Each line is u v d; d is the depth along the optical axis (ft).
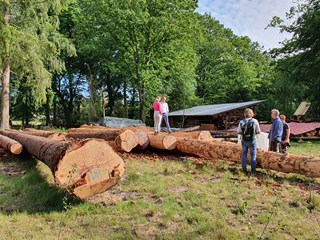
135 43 95.96
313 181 20.93
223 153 26.68
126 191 17.79
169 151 32.96
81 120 109.60
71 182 14.35
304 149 44.11
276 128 27.09
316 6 83.66
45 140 20.92
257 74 132.87
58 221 13.42
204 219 13.55
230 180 20.42
